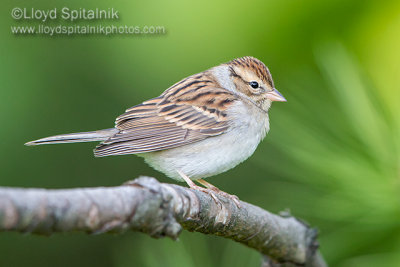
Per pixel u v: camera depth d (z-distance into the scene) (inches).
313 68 429.1
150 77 433.7
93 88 434.6
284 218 328.8
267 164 462.3
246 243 308.3
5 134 415.5
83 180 459.2
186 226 264.5
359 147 304.7
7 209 164.9
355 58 354.9
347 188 295.6
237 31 430.6
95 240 471.2
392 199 290.2
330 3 420.8
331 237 354.0
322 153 303.0
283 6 425.1
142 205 201.5
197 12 422.9
